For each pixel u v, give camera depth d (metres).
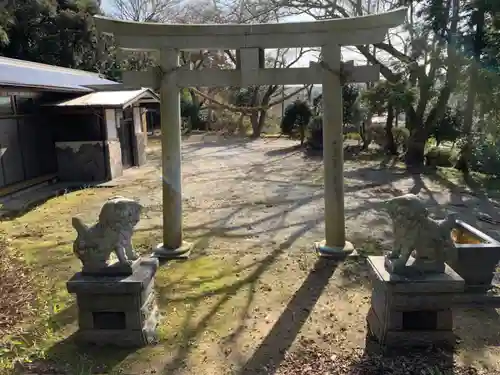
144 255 5.20
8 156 9.02
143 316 3.25
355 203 7.80
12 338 3.20
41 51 17.06
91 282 3.13
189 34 4.86
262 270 4.70
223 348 3.22
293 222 6.67
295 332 3.43
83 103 10.05
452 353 3.05
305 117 16.98
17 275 3.64
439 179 10.01
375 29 4.68
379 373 2.85
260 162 13.30
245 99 21.95
